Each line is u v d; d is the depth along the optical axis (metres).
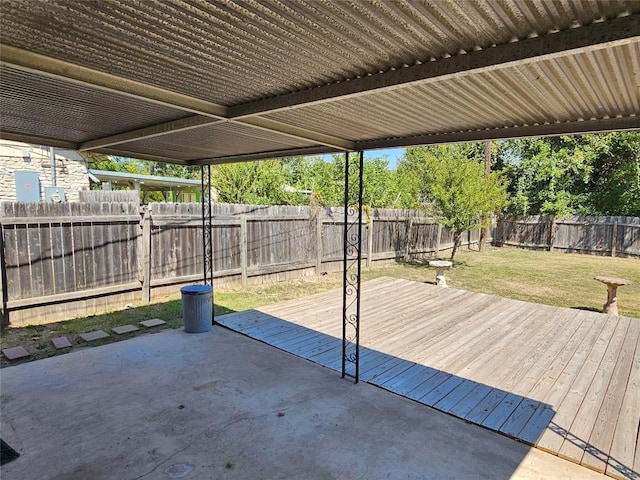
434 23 1.48
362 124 2.97
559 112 2.51
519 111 2.52
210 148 4.23
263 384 3.51
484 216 10.84
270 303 6.52
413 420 2.97
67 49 1.79
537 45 1.57
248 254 7.65
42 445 2.59
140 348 4.30
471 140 3.11
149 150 4.43
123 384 3.46
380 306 6.17
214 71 2.02
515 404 3.21
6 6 1.41
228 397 3.27
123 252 5.93
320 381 3.59
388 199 13.79
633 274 9.77
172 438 2.69
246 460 2.48
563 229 14.29
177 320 5.33
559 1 1.30
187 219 6.67
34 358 4.04
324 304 6.25
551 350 4.38
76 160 10.00
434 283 8.53
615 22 1.41
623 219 12.92
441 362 4.04
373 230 10.38
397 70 1.94
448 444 2.67
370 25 1.51
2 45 1.75
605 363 4.04
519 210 16.19
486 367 3.92
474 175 9.99
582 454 2.56
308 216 8.73
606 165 15.38
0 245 4.70
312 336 4.76
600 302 7.18
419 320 5.47
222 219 7.17
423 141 3.32
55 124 3.26
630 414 3.06
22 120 3.12
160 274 6.41
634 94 2.13
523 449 2.63
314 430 2.82
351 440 2.71
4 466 2.37
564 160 15.33
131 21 1.52
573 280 9.11
